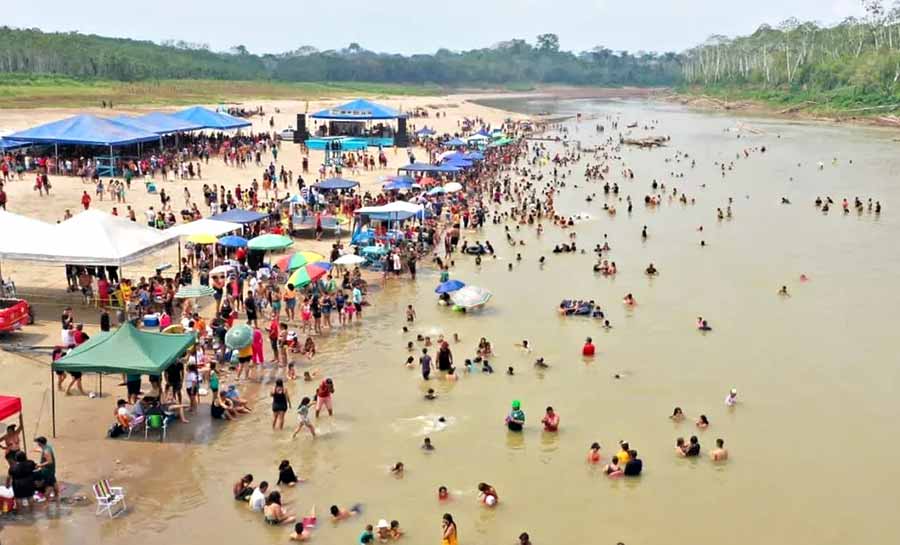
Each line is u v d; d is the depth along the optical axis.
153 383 25.33
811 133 130.25
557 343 33.28
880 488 22.62
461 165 68.62
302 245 45.94
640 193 71.81
